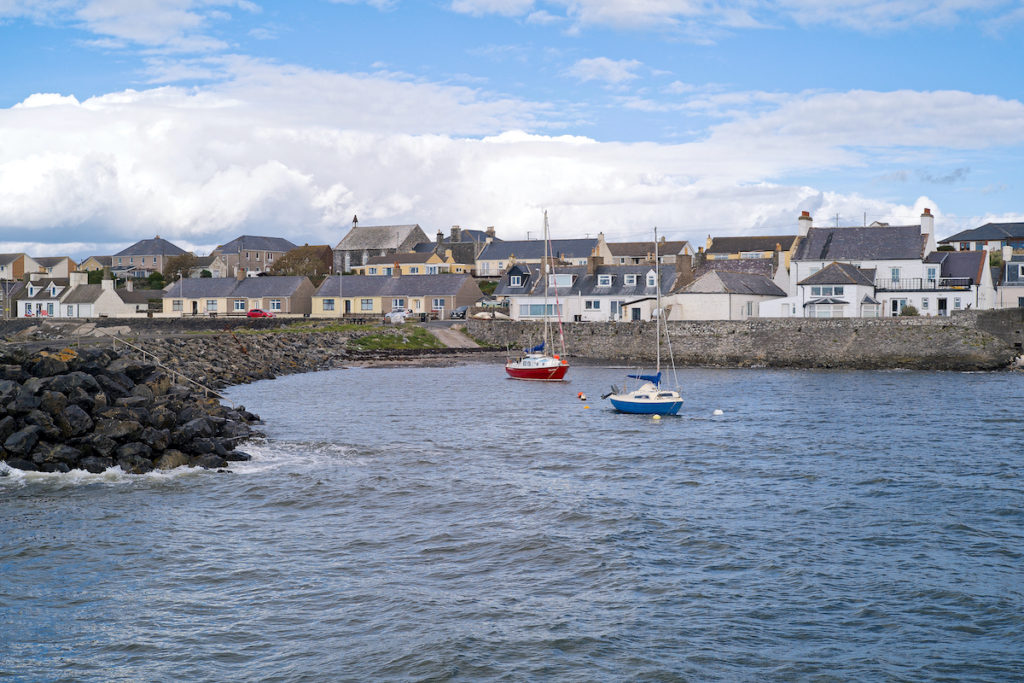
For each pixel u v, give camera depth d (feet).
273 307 423.64
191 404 134.21
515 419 163.84
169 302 435.12
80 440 111.24
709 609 66.90
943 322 262.26
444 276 420.77
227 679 56.39
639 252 521.24
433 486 105.70
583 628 63.62
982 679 56.13
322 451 127.95
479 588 71.41
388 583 72.59
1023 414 161.89
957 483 104.88
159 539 83.71
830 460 120.16
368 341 326.03
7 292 438.81
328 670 57.47
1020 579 72.28
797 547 80.79
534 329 332.80
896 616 65.46
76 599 69.15
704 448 131.23
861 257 322.55
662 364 294.87
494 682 55.72
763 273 353.51
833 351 273.75
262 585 72.18
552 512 93.20
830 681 56.08
